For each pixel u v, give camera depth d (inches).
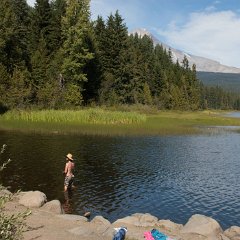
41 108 2871.6
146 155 1441.9
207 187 998.4
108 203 810.8
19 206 630.5
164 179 1069.1
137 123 2709.2
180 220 733.9
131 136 2010.3
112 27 3993.6
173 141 1913.1
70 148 1488.7
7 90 2765.7
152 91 5093.5
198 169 1228.5
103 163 1243.2
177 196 897.5
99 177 1047.0
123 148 1581.0
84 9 3289.9
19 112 2578.7
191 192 939.3
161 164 1284.4
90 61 3533.5
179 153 1537.9
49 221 560.4
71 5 3267.7
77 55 3203.7
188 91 6259.8
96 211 752.3
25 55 3376.0
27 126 2180.1
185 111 5231.3
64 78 3304.6
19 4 3816.4
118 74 3978.8
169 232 557.0
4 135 1769.2
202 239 531.5
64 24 3324.3
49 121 2492.6
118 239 484.1
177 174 1141.1
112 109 3496.6
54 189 890.7
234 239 548.7
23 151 1357.0
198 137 2160.4
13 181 940.0
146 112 3853.3
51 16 3683.6
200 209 807.7
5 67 2878.9
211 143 1915.6
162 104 4891.7
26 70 3070.9
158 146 1700.3
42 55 3331.7
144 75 4963.1
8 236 321.7
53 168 1097.4
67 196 842.8
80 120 2556.6
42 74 3240.7
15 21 3331.7
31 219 555.5
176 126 2768.2
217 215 772.6
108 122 2610.7
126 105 3828.7
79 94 3137.3
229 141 2031.3
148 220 606.5
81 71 3267.7
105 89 3673.7
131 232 531.2
